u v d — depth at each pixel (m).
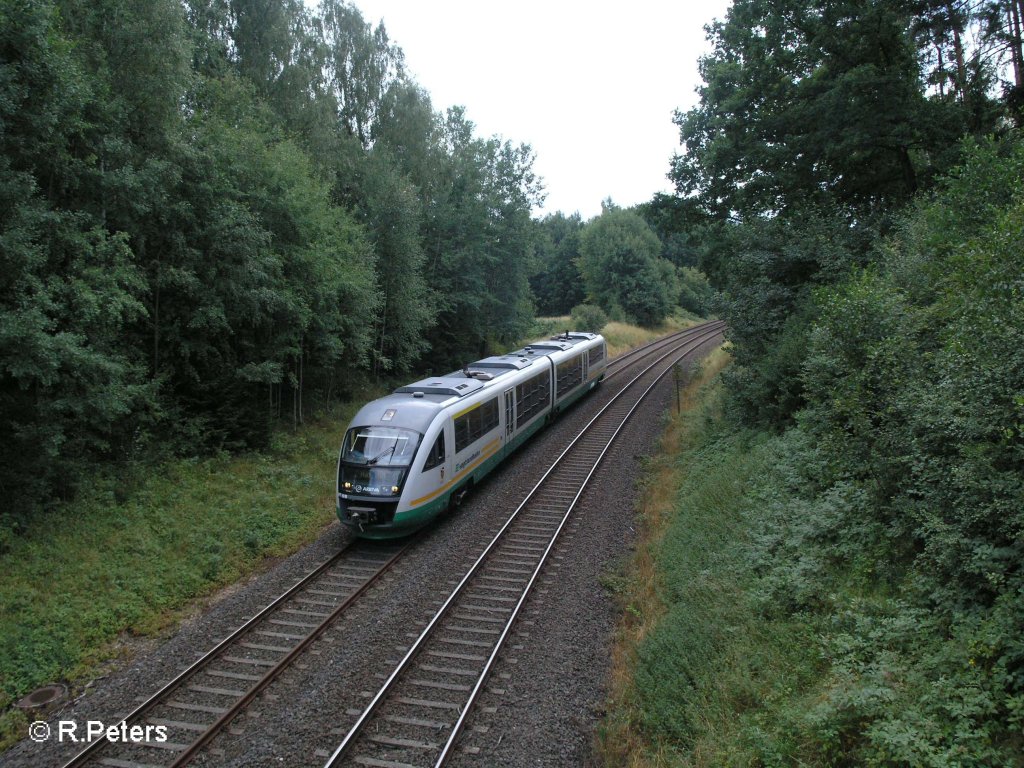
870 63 17.14
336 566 11.63
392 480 12.29
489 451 16.22
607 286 60.56
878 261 14.00
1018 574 5.45
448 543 12.55
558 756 6.71
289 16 25.41
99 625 9.28
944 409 6.51
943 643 5.84
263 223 17.09
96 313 10.77
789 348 14.13
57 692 8.02
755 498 11.46
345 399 23.72
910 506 7.29
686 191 24.55
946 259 9.22
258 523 13.08
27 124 10.23
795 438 12.48
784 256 16.80
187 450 14.93
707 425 18.08
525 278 35.16
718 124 20.94
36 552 10.05
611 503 14.59
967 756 4.55
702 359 36.03
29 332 9.27
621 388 30.06
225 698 7.72
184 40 13.96
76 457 12.22
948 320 8.09
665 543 11.18
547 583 10.75
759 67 19.55
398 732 7.05
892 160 19.22
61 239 10.95
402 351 26.62
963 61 17.75
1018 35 16.17
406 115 29.94
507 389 17.72
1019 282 6.16
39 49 10.04
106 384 11.68
